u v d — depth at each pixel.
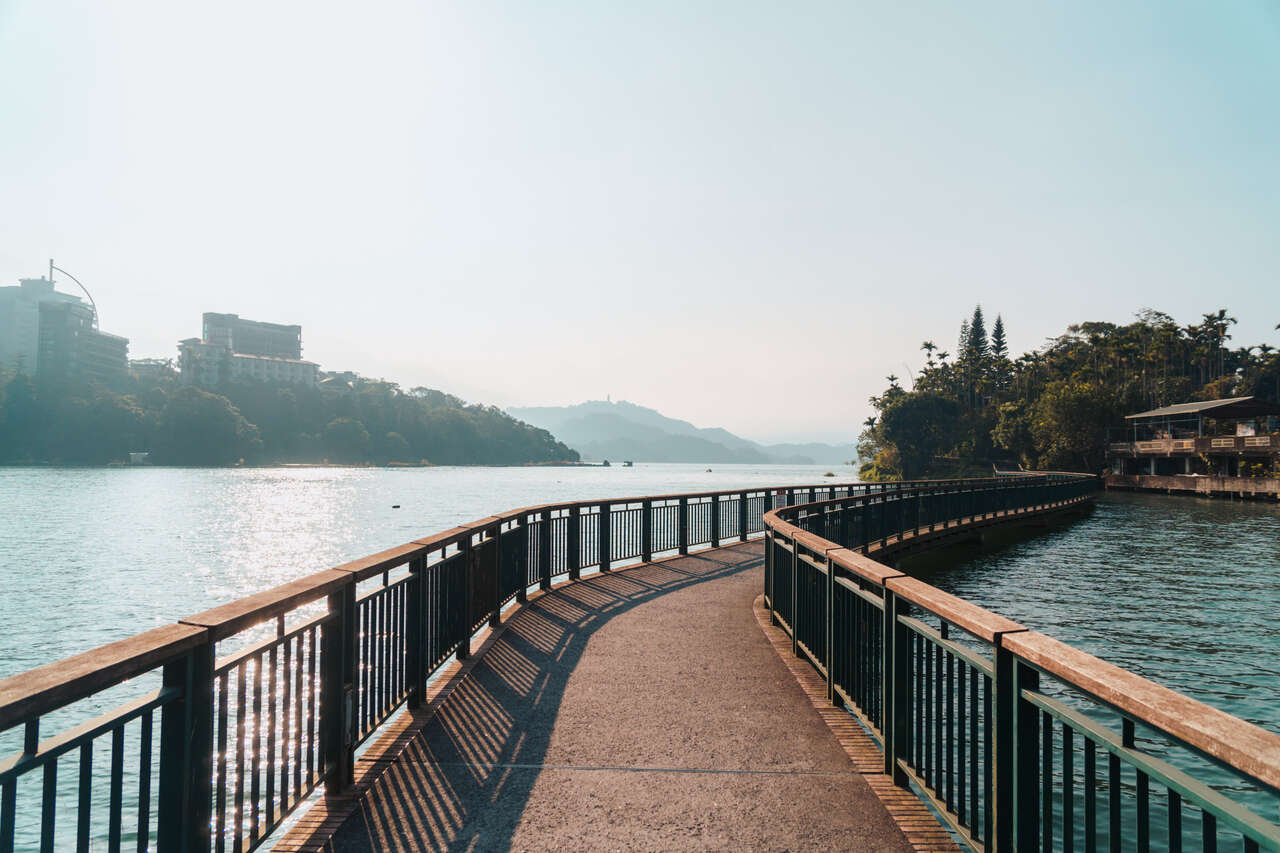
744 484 156.62
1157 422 78.81
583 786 4.57
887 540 18.38
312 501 85.19
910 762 4.44
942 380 144.25
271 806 3.65
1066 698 11.66
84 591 26.77
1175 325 125.00
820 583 6.81
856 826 4.07
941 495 22.64
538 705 6.14
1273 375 105.81
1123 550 27.97
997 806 3.10
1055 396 87.44
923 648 4.30
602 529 13.98
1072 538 31.75
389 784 4.58
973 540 25.27
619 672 7.14
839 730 5.57
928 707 4.07
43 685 2.10
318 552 39.47
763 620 9.59
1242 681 12.37
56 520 58.19
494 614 8.87
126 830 9.25
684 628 9.09
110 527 52.75
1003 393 132.25
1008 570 23.19
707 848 3.82
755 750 5.18
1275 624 16.23
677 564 15.21
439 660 6.61
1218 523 38.75
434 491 111.75
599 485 141.88
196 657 2.95
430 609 6.40
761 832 3.99
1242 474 64.00
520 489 119.12
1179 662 13.44
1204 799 1.83
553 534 12.44
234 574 31.28
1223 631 15.62
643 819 4.14
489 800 4.37
